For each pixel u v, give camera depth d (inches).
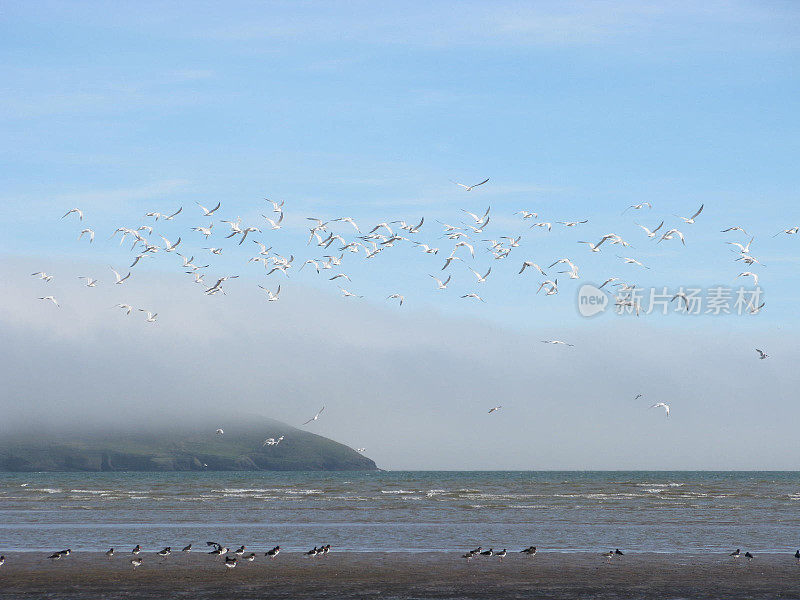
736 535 1768.0
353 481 5561.0
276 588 1186.0
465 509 2411.4
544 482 5206.7
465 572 1302.9
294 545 1601.9
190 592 1160.8
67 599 1122.0
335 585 1205.7
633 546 1589.6
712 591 1163.9
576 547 1572.3
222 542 1643.7
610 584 1211.9
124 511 2331.4
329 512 2301.9
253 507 2481.5
